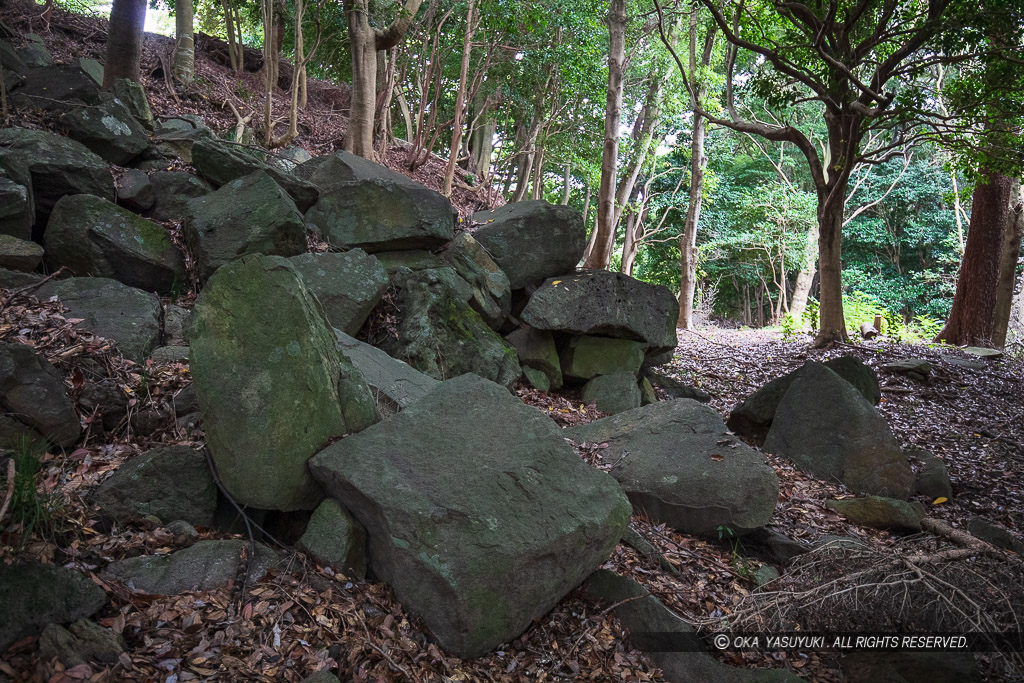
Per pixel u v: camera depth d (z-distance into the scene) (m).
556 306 7.91
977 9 11.73
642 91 24.69
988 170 13.68
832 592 3.78
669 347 8.76
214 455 3.62
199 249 6.29
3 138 6.40
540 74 15.02
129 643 2.88
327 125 14.40
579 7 14.47
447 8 13.39
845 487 6.27
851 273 32.25
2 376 3.79
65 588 2.91
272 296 3.69
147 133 8.37
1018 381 12.74
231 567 3.38
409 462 3.62
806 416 6.81
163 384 4.64
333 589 3.38
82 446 4.07
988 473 8.12
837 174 15.05
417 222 7.38
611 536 3.74
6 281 5.22
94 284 5.41
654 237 33.72
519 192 18.83
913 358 13.47
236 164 7.31
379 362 5.31
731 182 34.03
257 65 15.90
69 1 14.47
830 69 13.28
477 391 4.12
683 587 4.26
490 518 3.39
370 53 11.34
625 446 5.54
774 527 5.17
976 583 3.97
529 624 3.57
